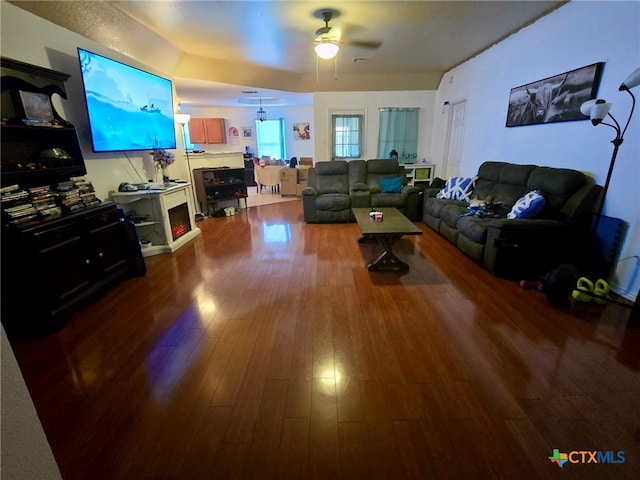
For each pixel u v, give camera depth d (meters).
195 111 9.23
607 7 2.53
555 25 3.08
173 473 1.21
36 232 2.02
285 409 1.49
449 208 3.91
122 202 3.35
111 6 2.88
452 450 1.28
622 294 2.48
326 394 1.58
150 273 3.12
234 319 2.26
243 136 9.70
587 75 2.72
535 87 3.36
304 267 3.20
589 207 2.71
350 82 6.00
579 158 2.88
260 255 3.58
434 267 3.14
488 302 2.43
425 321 2.19
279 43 3.98
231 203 6.02
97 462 1.26
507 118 3.89
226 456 1.28
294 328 2.14
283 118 9.51
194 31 3.53
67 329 2.17
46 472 0.72
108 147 3.08
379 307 2.39
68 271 2.29
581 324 2.11
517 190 3.46
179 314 2.35
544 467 1.21
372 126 6.44
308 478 1.19
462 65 5.06
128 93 3.33
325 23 3.20
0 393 0.61
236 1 2.79
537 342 1.93
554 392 1.55
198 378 1.70
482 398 1.52
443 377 1.66
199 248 3.87
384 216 3.47
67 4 2.63
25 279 2.04
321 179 5.38
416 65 5.24
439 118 6.12
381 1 2.83
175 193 3.88
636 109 2.34
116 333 2.12
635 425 1.37
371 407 1.49
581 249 2.80
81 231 2.42
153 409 1.51
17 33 2.38
